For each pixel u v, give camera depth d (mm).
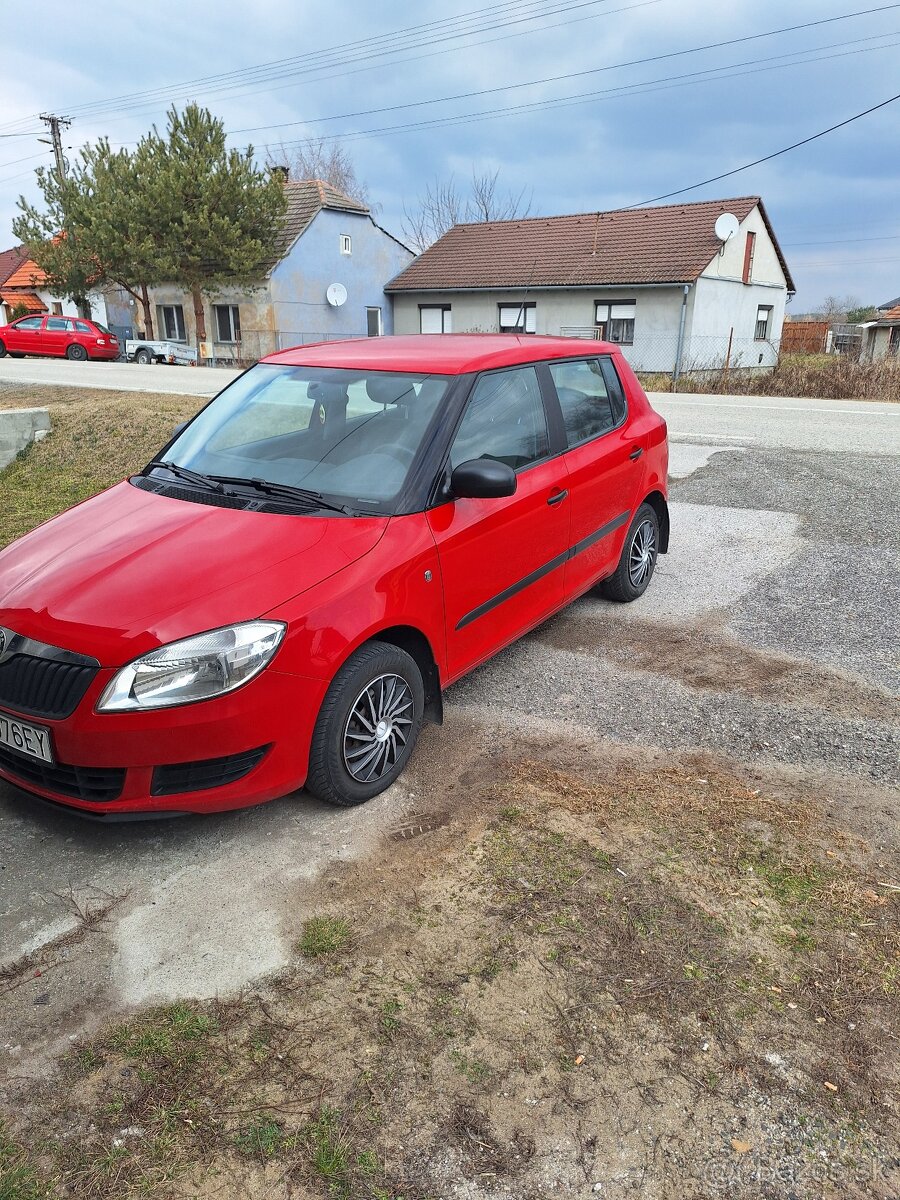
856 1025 2307
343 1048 2246
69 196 30578
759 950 2566
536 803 3320
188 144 29312
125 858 3029
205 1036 2285
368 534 3256
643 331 28688
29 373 20484
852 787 3428
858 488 8492
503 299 32188
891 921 2688
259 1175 1923
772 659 4688
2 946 2611
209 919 2721
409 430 3652
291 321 32750
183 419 10750
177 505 3523
